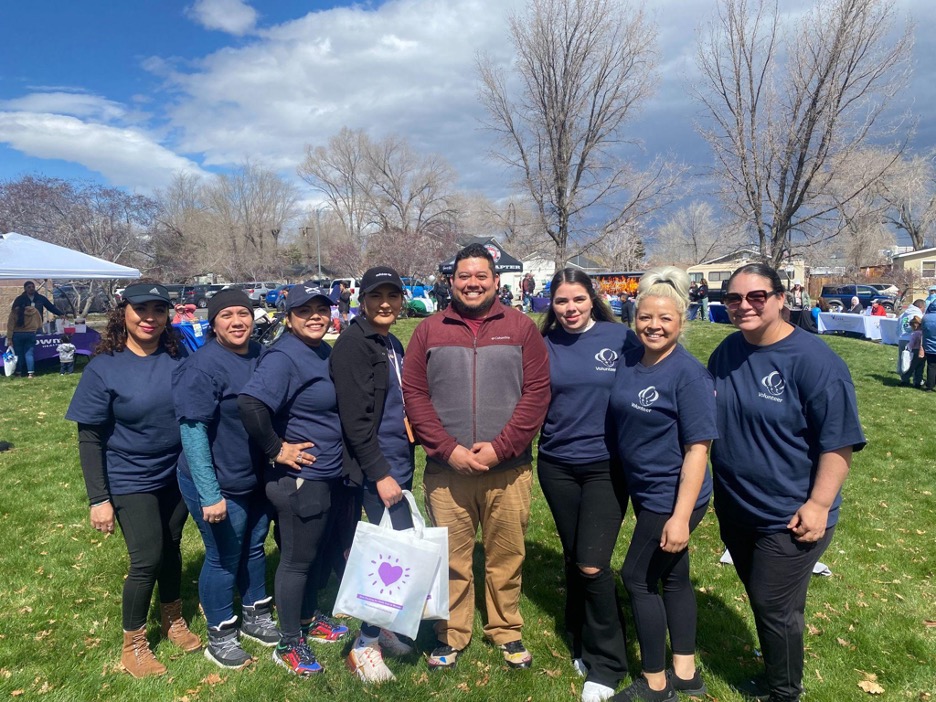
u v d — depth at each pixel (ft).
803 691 10.14
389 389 10.47
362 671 10.40
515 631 10.98
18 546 15.52
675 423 9.13
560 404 10.15
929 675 10.82
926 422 29.01
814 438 8.67
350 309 78.38
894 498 19.39
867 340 62.90
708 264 169.89
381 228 180.55
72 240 108.47
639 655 11.27
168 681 10.41
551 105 73.82
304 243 229.66
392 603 9.43
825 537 8.87
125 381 9.77
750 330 8.86
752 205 70.85
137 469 10.04
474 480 10.29
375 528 9.73
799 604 9.19
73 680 10.43
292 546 10.27
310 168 187.21
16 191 103.30
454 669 10.73
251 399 9.37
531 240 84.94
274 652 10.85
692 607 10.09
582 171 77.20
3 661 10.89
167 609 11.33
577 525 10.31
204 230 192.65
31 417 29.81
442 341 9.95
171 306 10.32
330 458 10.12
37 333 45.57
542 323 10.89
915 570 14.71
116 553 15.07
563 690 10.28
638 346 10.05
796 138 66.74
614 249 129.70
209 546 10.46
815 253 72.90
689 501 8.83
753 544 9.41
